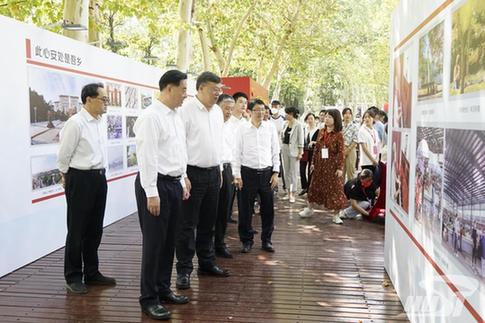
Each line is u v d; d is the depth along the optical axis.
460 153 2.51
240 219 5.43
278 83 23.91
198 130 4.23
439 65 2.90
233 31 16.83
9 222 4.60
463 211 2.46
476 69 2.31
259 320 3.58
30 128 4.91
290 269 4.83
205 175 4.29
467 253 2.41
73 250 4.14
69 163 4.07
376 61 29.39
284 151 8.92
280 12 17.67
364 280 4.50
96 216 4.24
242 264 4.99
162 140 3.55
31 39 4.91
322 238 6.10
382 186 6.97
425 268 3.16
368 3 29.11
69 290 4.17
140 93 7.80
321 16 18.52
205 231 4.55
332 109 6.82
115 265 4.91
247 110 5.97
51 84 5.27
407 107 3.74
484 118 2.21
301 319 3.61
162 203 3.56
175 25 9.42
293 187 8.81
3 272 4.54
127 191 7.38
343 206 6.85
